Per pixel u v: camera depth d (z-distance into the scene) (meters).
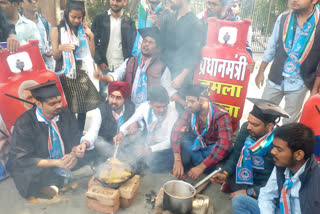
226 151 2.24
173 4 2.76
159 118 2.49
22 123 2.03
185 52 2.79
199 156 2.45
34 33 2.84
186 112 2.46
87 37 2.81
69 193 2.23
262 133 1.93
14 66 2.36
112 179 2.08
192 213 1.88
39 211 2.01
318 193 1.35
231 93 2.85
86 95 2.88
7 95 2.29
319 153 1.86
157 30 2.67
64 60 2.71
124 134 2.49
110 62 3.12
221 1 2.82
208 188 2.40
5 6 2.55
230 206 2.19
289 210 1.49
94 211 2.03
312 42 2.43
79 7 2.62
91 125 2.48
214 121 2.32
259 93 4.86
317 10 2.38
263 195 1.67
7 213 1.97
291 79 2.63
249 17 7.95
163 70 2.71
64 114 2.28
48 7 3.51
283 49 2.61
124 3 2.94
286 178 1.49
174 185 1.97
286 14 2.59
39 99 2.00
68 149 2.31
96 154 2.56
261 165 2.03
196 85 2.27
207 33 2.82
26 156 2.07
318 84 2.51
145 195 2.25
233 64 2.79
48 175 2.17
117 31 2.99
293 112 2.76
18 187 2.07
